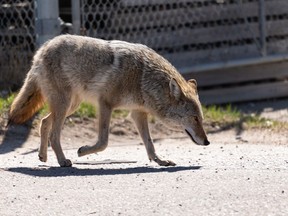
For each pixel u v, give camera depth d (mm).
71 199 16438
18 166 21172
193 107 21281
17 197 16734
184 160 22500
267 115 32219
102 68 21141
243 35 34438
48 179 18594
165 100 21297
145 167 20766
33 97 21812
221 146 25969
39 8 29078
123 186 17547
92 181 18203
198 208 15430
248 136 28234
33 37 30578
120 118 28797
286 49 35250
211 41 33906
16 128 26734
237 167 20188
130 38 32219
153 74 21297
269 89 35094
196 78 33719
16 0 31609
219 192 16641
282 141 27125
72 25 29781
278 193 16531
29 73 21656
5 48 31078
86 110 28453
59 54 21078
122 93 21297
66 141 26594
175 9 33062
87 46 21219
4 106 27453
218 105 34062
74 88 21391
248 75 34781
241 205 15594
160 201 16031
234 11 34219
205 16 33719
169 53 33031
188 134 21422
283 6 35125
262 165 20578
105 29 31734
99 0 31469
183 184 17547
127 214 15172
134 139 27703
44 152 21688
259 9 33969
